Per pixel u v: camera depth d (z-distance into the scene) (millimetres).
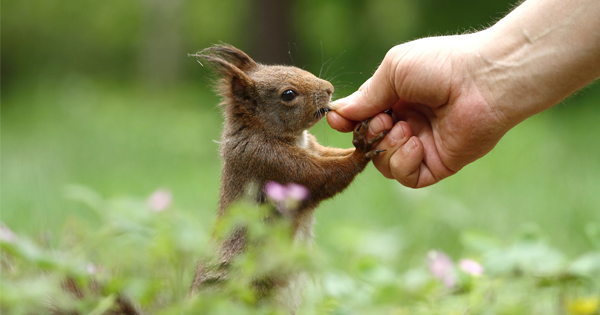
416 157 1045
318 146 1126
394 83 1037
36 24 4602
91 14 4734
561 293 1054
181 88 3584
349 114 1064
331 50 3578
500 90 1009
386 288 1006
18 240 1015
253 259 1030
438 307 1052
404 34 3377
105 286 1042
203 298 992
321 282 1027
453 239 1203
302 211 1088
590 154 1561
